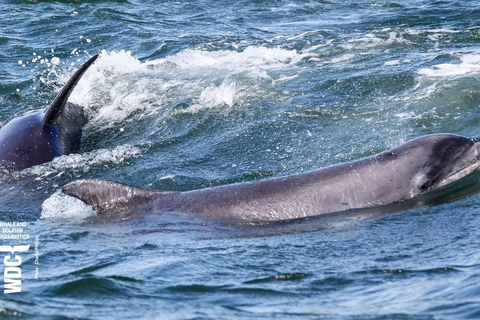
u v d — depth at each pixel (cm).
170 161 4447
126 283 2441
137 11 8525
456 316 1986
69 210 3625
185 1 9125
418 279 2400
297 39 7025
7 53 6900
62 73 6319
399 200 3372
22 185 4175
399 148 3519
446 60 5750
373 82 5331
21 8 8475
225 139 4688
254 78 5700
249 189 3438
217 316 2058
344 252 2789
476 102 4756
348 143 4381
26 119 4838
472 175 3497
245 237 3095
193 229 3231
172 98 5525
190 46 6994
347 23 7681
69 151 4778
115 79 6050
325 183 3394
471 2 8256
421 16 7712
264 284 2438
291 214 3322
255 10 8700
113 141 4947
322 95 5209
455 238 2848
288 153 4372
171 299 2273
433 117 4584
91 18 8069
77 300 2256
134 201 3519
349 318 2022
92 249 2962
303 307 2167
